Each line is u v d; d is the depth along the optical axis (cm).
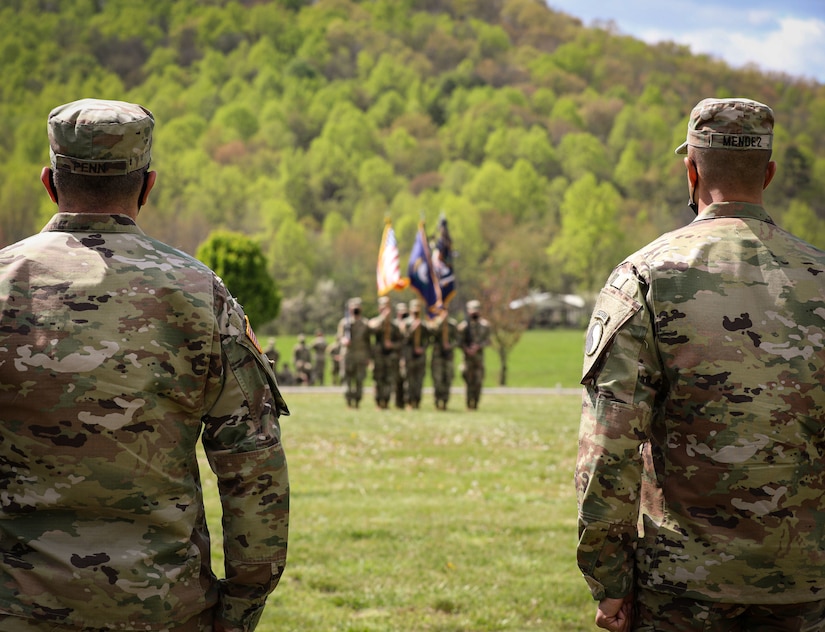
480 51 18488
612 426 278
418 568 641
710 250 288
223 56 17825
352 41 18512
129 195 266
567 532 757
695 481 279
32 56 16238
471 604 564
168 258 265
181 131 14900
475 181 13125
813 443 276
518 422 1656
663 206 12762
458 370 4369
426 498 909
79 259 256
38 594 243
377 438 1391
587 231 11069
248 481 260
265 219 12119
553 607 561
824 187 11794
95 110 262
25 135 13438
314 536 728
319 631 513
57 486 245
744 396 275
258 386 267
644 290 287
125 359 249
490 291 4378
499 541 721
